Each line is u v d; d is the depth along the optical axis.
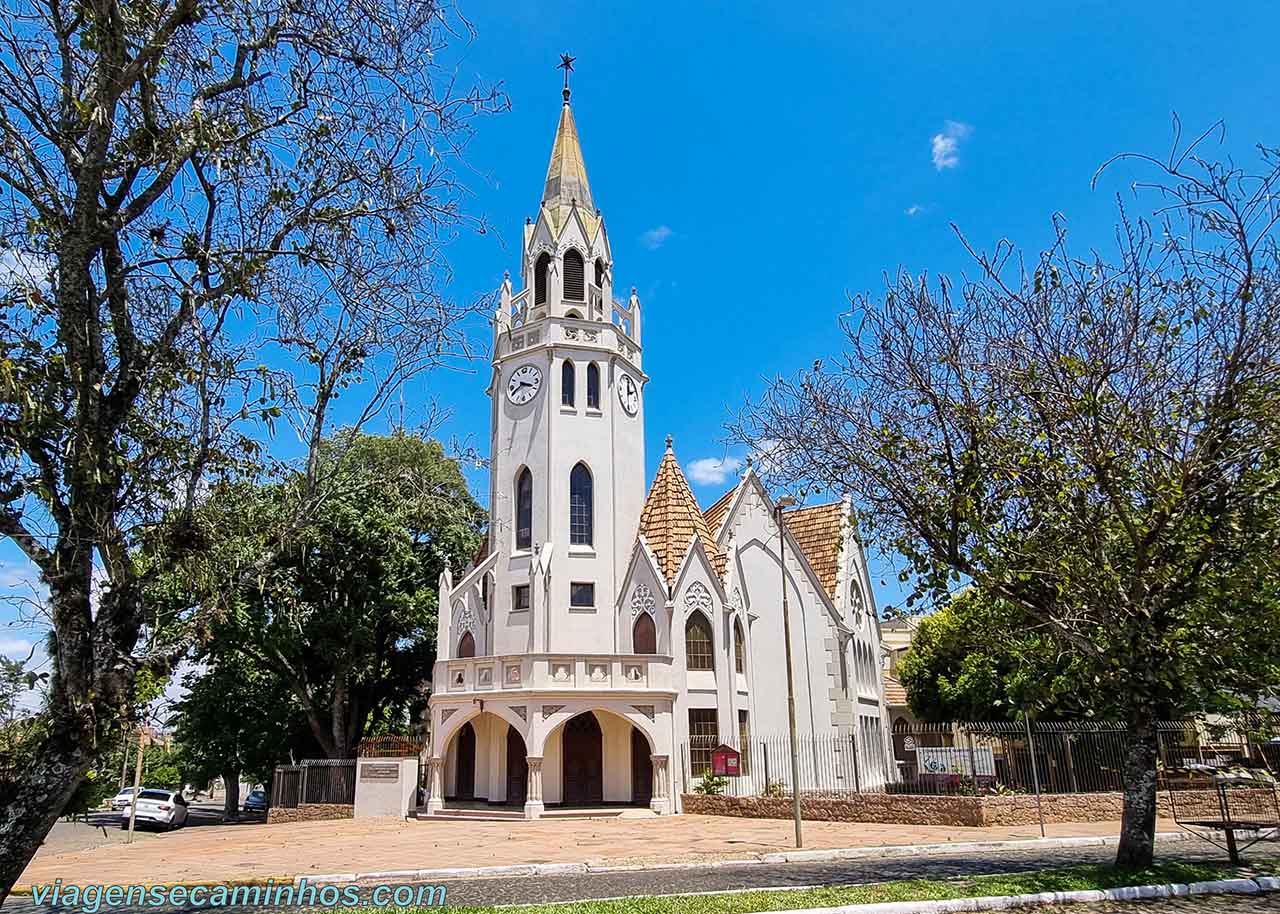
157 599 11.02
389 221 11.84
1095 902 13.74
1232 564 15.61
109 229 10.18
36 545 9.56
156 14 10.21
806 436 18.69
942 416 17.20
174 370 10.59
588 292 42.34
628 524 40.81
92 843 31.73
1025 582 16.61
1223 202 14.86
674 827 28.67
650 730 34.72
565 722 35.81
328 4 10.73
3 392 8.85
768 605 41.81
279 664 42.16
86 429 9.58
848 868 18.52
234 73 11.10
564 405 40.66
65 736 9.20
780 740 39.19
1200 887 14.48
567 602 37.97
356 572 41.88
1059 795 27.62
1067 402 15.91
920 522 17.36
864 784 42.53
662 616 37.00
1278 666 16.14
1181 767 29.42
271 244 11.37
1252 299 15.05
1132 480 15.80
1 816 8.91
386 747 37.69
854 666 44.94
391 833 29.16
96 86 9.82
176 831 38.00
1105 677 16.20
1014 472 16.31
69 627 9.42
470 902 15.06
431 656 47.50
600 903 13.40
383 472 15.05
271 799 42.88
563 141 46.31
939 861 19.52
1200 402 15.70
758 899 13.45
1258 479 14.84
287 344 11.85
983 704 41.19
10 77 9.71
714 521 44.47
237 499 11.80
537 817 32.62
